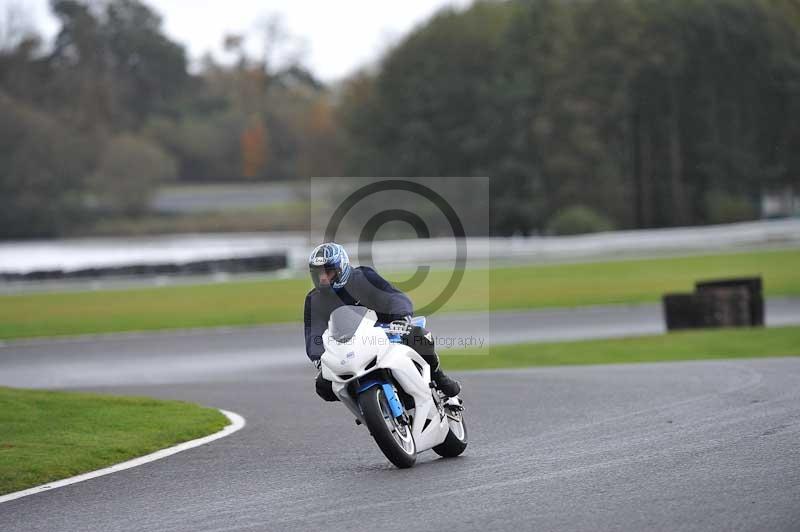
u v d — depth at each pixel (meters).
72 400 45.53
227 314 111.69
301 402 47.38
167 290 145.88
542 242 194.25
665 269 147.38
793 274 131.88
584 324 92.19
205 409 43.69
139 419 40.44
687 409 37.38
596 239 196.25
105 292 147.62
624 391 44.22
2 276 165.62
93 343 92.88
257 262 169.38
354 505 24.62
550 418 37.59
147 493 27.53
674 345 72.44
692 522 21.56
